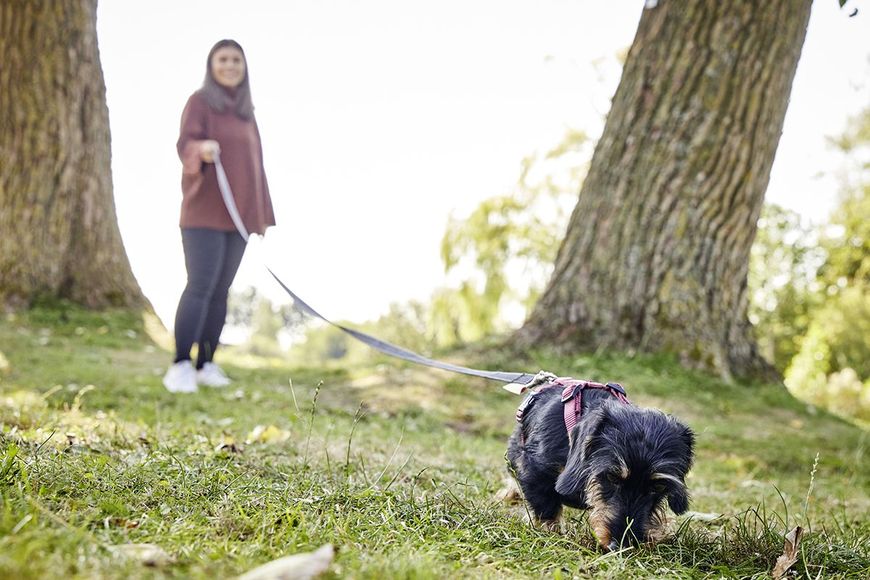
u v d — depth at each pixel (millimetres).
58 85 11688
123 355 10086
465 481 4711
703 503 5207
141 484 3648
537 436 3912
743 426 8273
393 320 22547
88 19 11961
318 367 10297
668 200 9531
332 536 3115
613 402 3713
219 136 7727
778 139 9781
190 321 7875
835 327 25906
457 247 16594
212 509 3365
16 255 11492
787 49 9477
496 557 3215
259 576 2443
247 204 7898
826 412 9484
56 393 7152
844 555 3705
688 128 9484
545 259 16922
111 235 12477
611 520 3398
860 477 6945
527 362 9438
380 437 6582
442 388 8938
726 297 9719
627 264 9602
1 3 11312
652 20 9828
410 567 2768
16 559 2299
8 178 11508
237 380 9094
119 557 2555
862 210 27281
